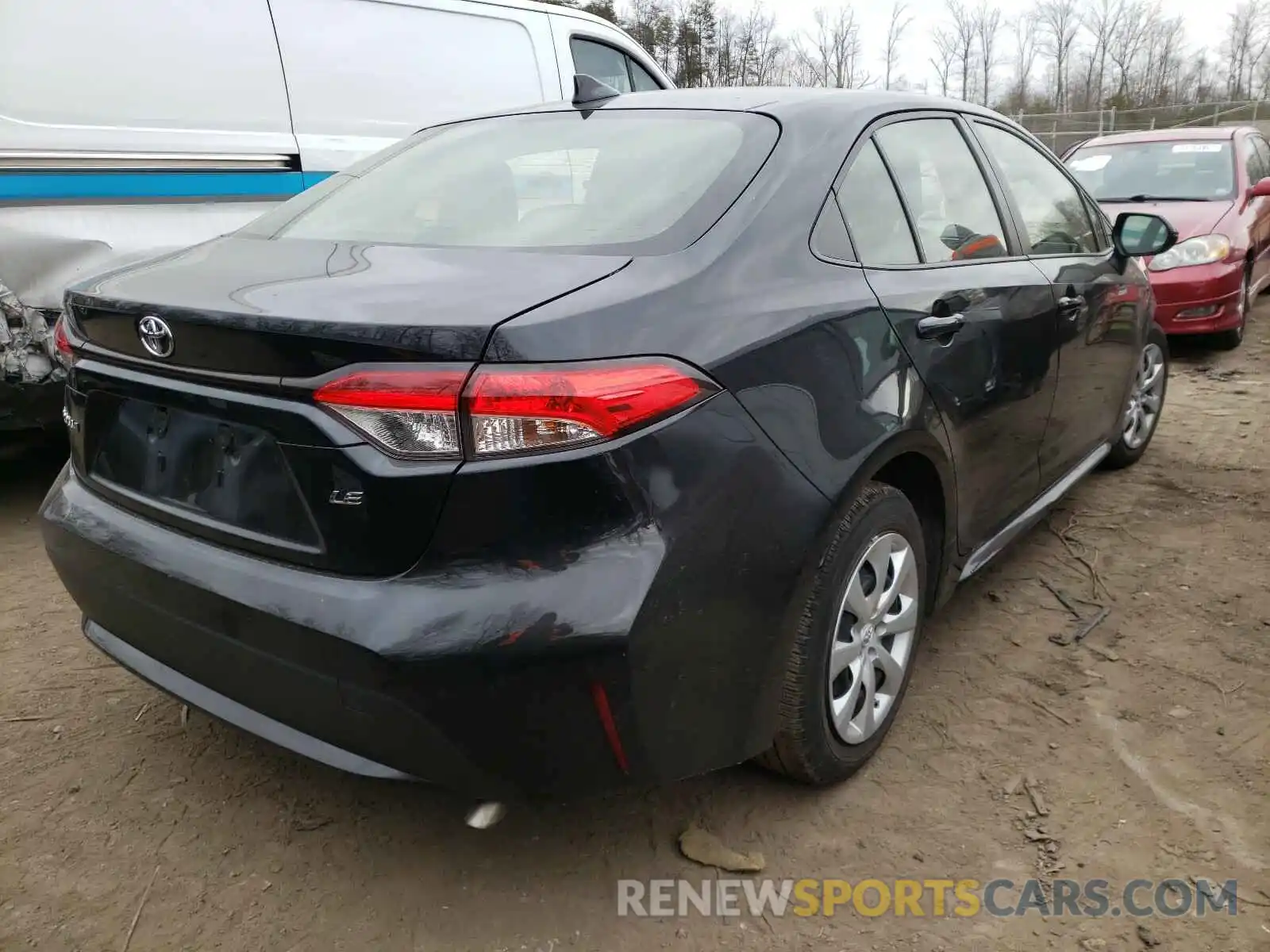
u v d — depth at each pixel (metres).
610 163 2.40
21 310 3.87
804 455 2.01
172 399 1.96
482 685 1.68
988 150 3.17
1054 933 2.01
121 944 1.98
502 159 2.59
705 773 2.00
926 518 2.67
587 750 1.78
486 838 2.29
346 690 1.75
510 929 2.03
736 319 1.95
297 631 1.77
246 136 4.61
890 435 2.24
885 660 2.47
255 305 1.81
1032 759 2.54
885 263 2.44
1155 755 2.55
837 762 2.37
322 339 1.69
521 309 1.72
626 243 2.06
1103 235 3.94
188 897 2.10
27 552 3.85
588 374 1.69
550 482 1.67
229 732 2.68
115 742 2.62
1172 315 6.83
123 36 4.16
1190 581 3.54
